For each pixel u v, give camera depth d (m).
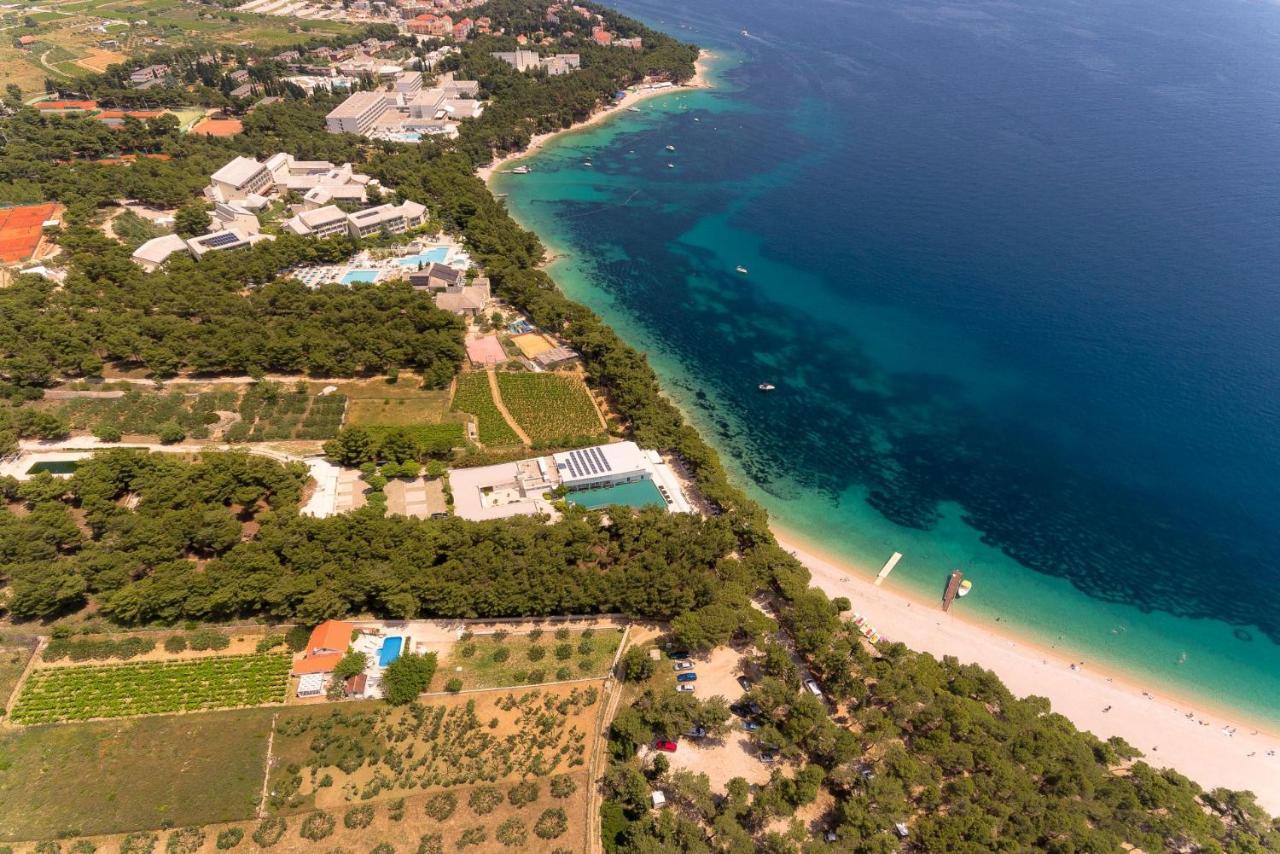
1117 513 182.50
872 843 101.19
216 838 103.06
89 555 133.38
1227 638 153.62
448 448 176.88
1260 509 181.88
